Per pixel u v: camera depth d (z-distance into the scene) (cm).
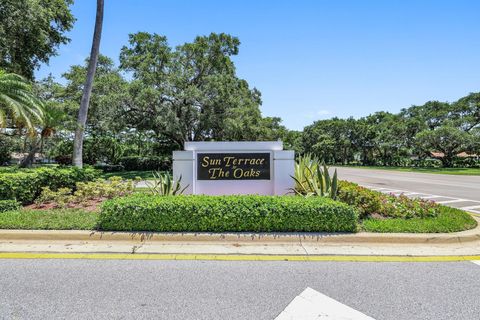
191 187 682
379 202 581
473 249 441
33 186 668
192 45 2098
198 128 2184
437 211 585
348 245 451
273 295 300
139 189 884
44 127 1338
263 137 2534
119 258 391
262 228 479
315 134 6359
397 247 445
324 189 638
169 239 454
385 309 276
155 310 269
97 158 2994
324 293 305
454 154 3900
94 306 276
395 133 4450
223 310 271
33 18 1230
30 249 416
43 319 254
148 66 2009
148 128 2177
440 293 308
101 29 1056
